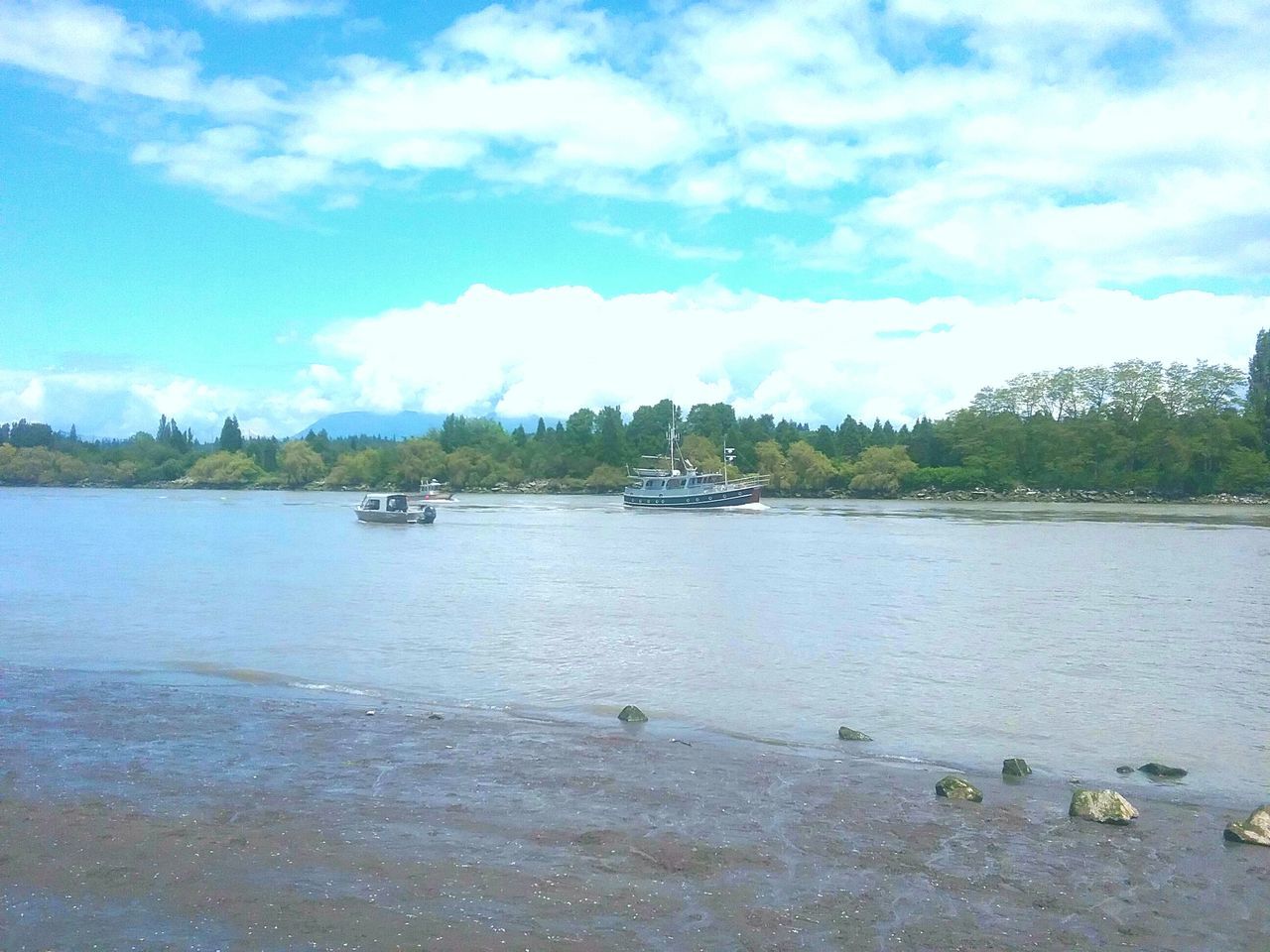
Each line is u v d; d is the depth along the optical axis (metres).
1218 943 11.59
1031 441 186.62
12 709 22.16
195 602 43.09
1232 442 165.62
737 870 13.42
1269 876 13.59
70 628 35.53
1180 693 26.30
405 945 11.10
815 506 165.38
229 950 10.93
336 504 166.38
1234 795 17.69
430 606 42.50
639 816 15.52
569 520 124.31
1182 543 82.31
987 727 22.67
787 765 18.84
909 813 15.98
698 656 31.08
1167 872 13.69
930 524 114.38
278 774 17.39
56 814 15.16
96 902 12.09
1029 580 55.00
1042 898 12.70
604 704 24.42
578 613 40.78
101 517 123.31
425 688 25.94
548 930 11.54
